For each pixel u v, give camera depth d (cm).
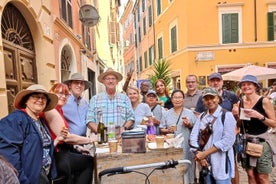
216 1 1437
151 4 2175
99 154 271
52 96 252
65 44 739
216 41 1450
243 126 353
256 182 355
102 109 375
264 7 1445
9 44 416
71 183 279
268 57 1459
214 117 318
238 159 366
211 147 311
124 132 279
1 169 130
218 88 426
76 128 368
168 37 1788
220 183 309
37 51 529
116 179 263
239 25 1445
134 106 445
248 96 349
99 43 1833
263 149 338
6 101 368
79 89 393
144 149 273
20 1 442
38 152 227
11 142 212
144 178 268
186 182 364
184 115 391
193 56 1452
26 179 213
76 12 970
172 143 286
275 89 1034
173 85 1697
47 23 568
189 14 1440
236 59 1457
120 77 391
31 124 230
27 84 485
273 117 335
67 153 280
